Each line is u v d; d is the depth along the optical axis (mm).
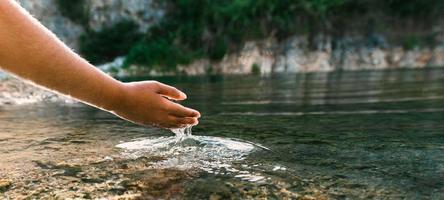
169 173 876
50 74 685
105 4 19094
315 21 19703
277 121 1860
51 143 1252
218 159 1008
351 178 836
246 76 11039
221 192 749
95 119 1915
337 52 19703
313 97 3846
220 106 2869
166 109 855
